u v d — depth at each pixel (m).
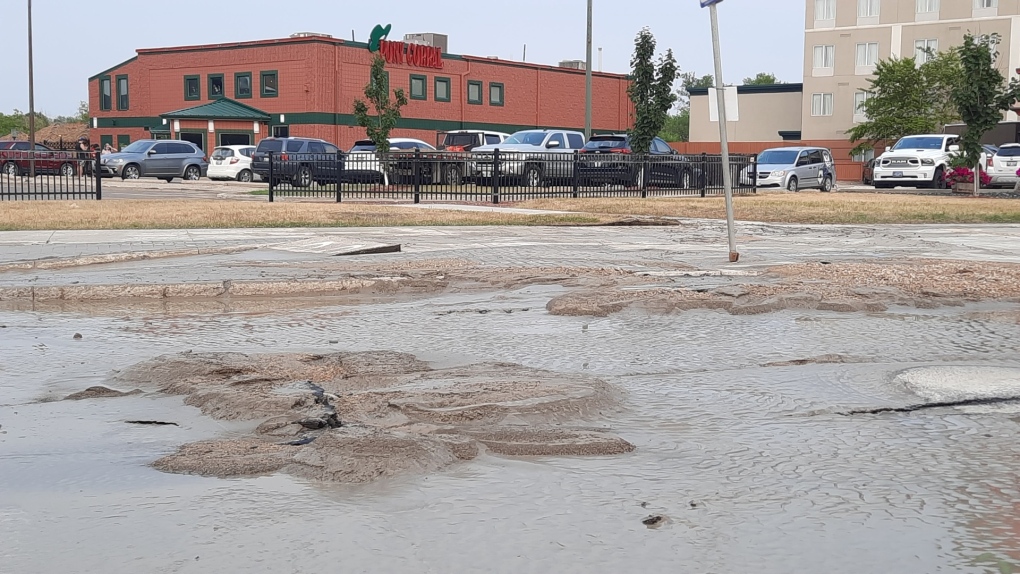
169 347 6.88
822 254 12.92
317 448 4.26
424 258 12.05
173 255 12.24
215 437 4.59
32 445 4.48
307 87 53.22
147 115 59.28
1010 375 5.88
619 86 67.50
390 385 5.48
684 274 10.46
